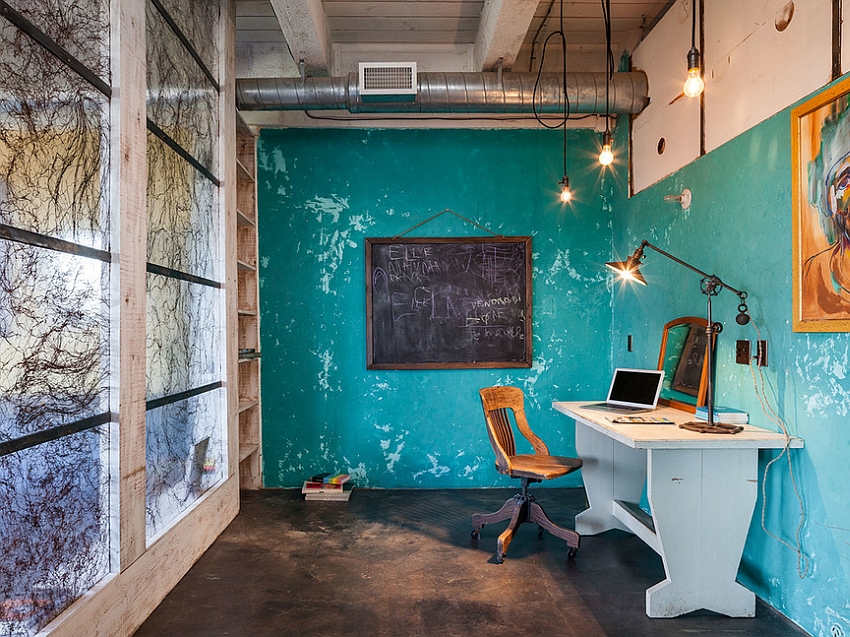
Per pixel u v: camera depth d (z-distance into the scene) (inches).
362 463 170.6
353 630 88.8
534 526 137.1
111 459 82.4
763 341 99.0
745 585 103.6
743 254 105.2
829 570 82.8
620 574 109.4
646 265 148.5
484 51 144.7
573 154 173.6
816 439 85.8
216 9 133.9
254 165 170.4
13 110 63.8
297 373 170.7
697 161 122.2
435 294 170.7
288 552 120.1
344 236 171.3
